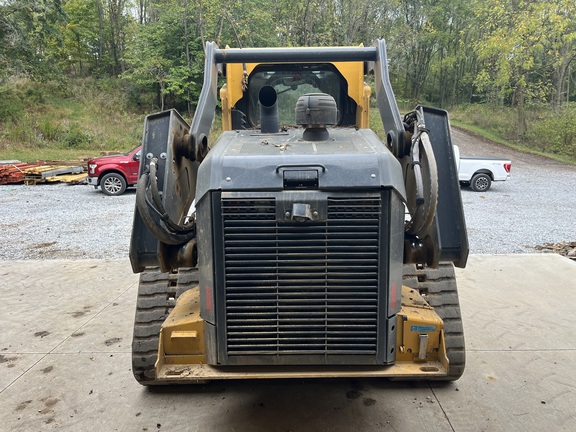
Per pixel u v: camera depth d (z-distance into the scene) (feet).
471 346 12.87
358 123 13.12
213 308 7.56
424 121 8.45
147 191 8.06
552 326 14.12
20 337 13.79
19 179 50.14
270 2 75.41
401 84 169.07
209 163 7.52
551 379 11.17
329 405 10.26
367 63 12.78
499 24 91.04
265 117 10.26
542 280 18.24
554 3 81.92
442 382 11.09
